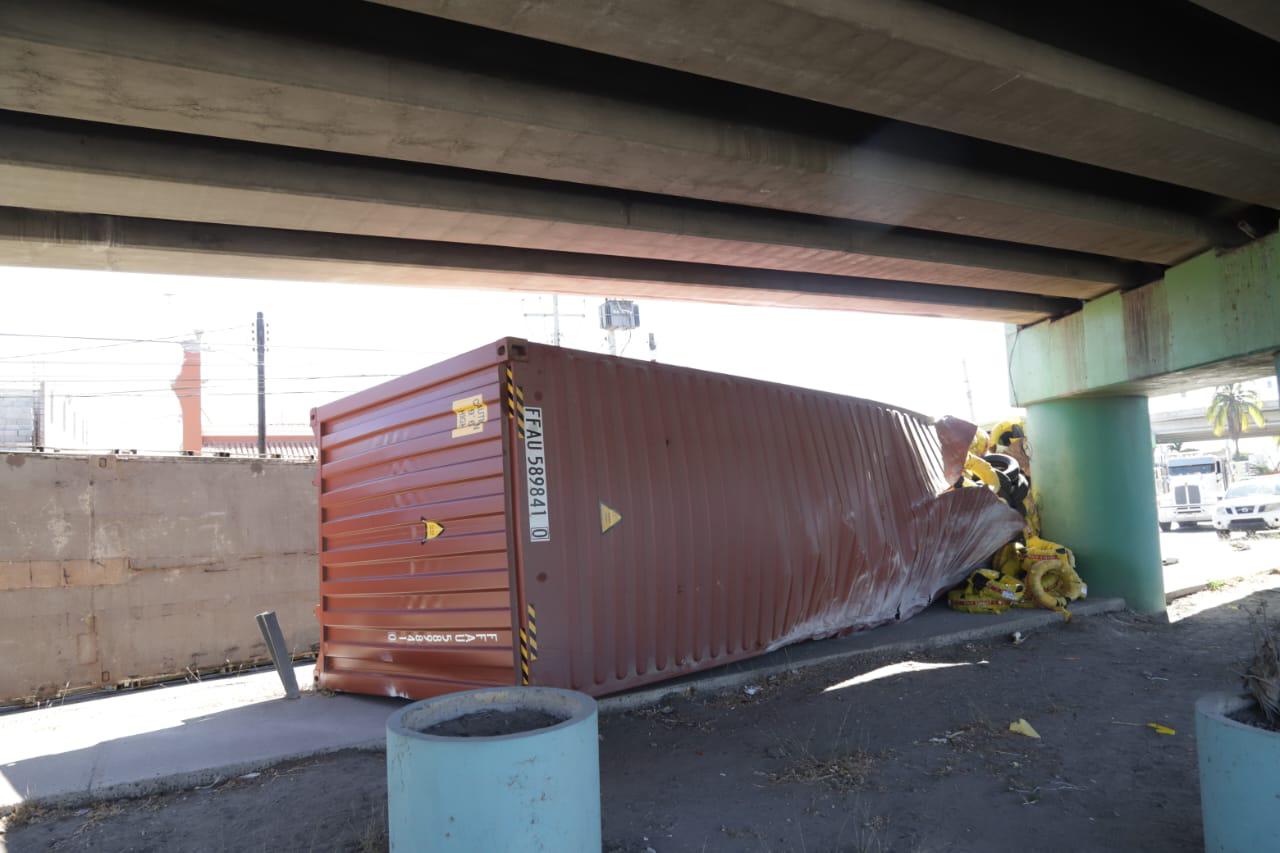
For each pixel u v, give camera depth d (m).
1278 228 8.98
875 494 10.27
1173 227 8.95
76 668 9.03
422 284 9.00
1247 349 9.19
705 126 6.18
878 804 5.05
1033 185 7.85
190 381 26.92
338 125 5.42
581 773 3.39
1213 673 8.45
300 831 4.73
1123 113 5.98
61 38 4.31
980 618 11.05
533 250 8.77
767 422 8.93
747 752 6.12
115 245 6.97
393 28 5.16
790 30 4.80
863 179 6.91
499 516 6.52
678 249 8.30
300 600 10.97
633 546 7.23
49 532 9.02
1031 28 5.55
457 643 6.86
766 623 8.57
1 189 5.88
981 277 10.21
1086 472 12.55
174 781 5.52
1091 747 6.10
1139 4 5.81
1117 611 12.00
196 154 5.93
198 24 4.62
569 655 6.65
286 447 33.25
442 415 7.14
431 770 3.22
